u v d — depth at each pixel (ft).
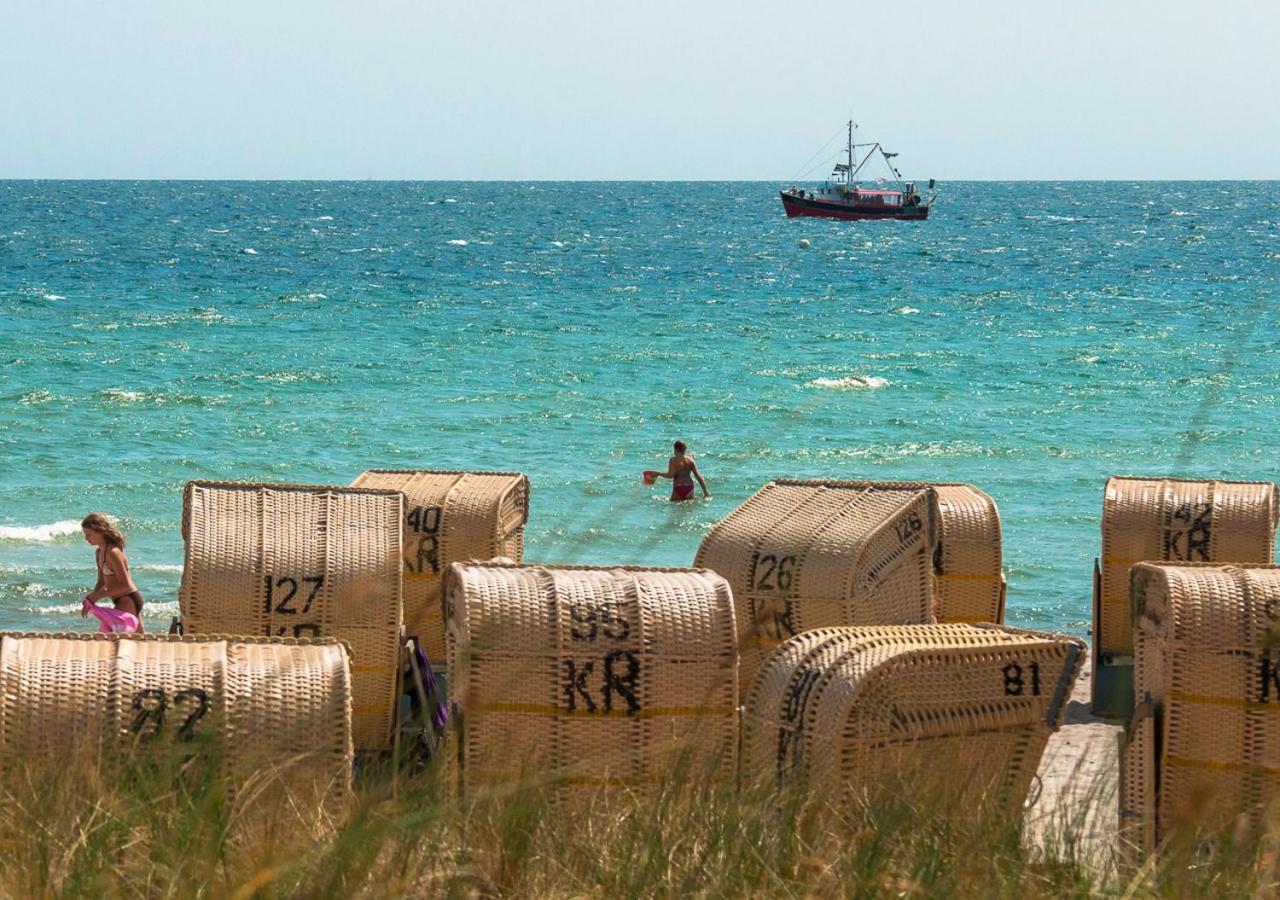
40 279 618.03
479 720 63.10
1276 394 327.88
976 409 309.22
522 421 287.48
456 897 38.09
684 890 39.65
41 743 53.21
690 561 172.45
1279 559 159.84
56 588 162.30
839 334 448.65
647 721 63.67
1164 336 444.55
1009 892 40.19
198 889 37.29
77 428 269.64
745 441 267.39
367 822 40.52
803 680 60.39
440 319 476.54
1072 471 242.78
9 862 38.32
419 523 108.78
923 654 58.95
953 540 112.57
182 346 394.73
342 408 299.38
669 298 569.64
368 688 89.10
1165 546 111.96
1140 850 50.01
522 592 64.80
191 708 54.75
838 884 40.55
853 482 103.76
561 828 45.11
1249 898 40.91
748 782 54.65
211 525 91.20
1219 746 62.54
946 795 50.90
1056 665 61.05
